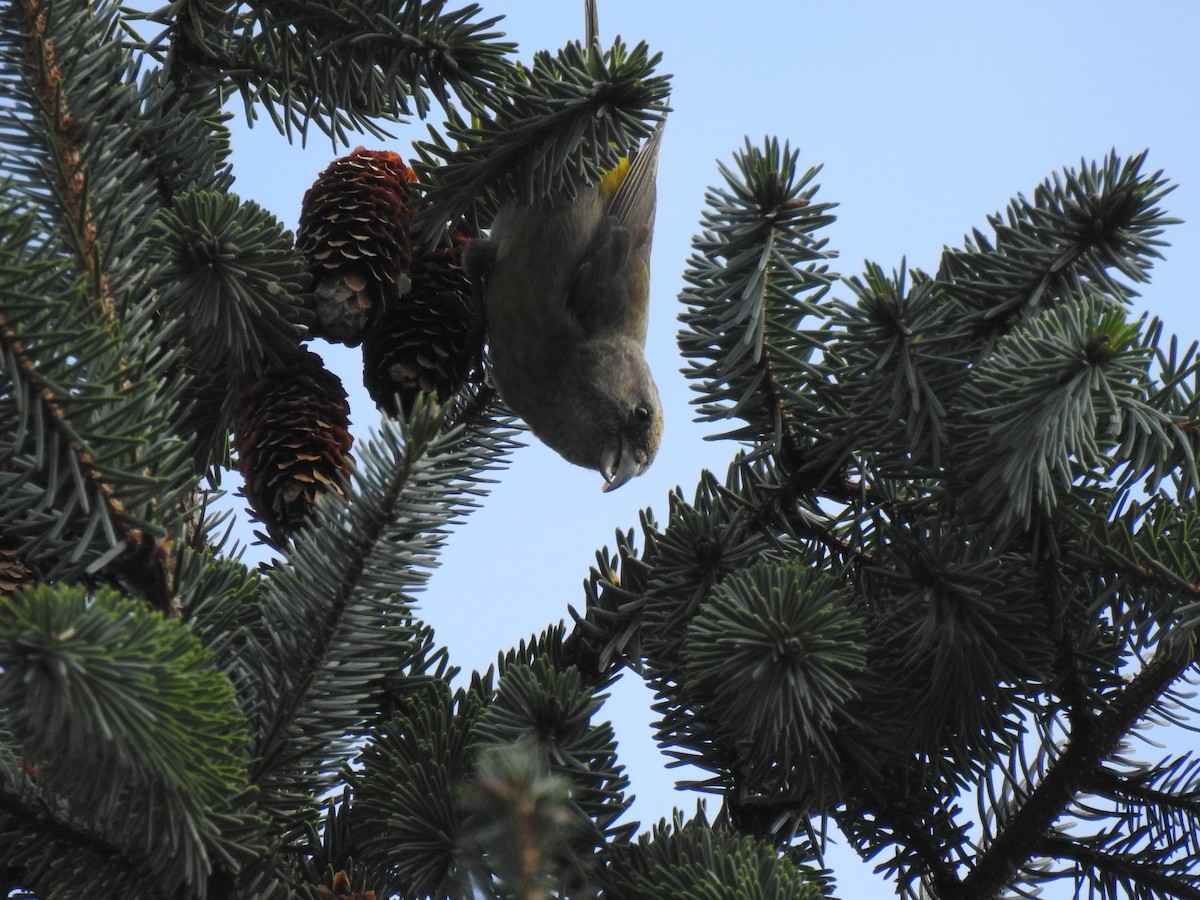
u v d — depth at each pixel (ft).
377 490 12.67
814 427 17.31
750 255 16.87
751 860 13.23
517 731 14.25
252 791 12.20
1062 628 15.94
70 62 14.17
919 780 16.39
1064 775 16.16
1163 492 16.47
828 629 14.19
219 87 19.19
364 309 17.78
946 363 16.14
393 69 18.29
